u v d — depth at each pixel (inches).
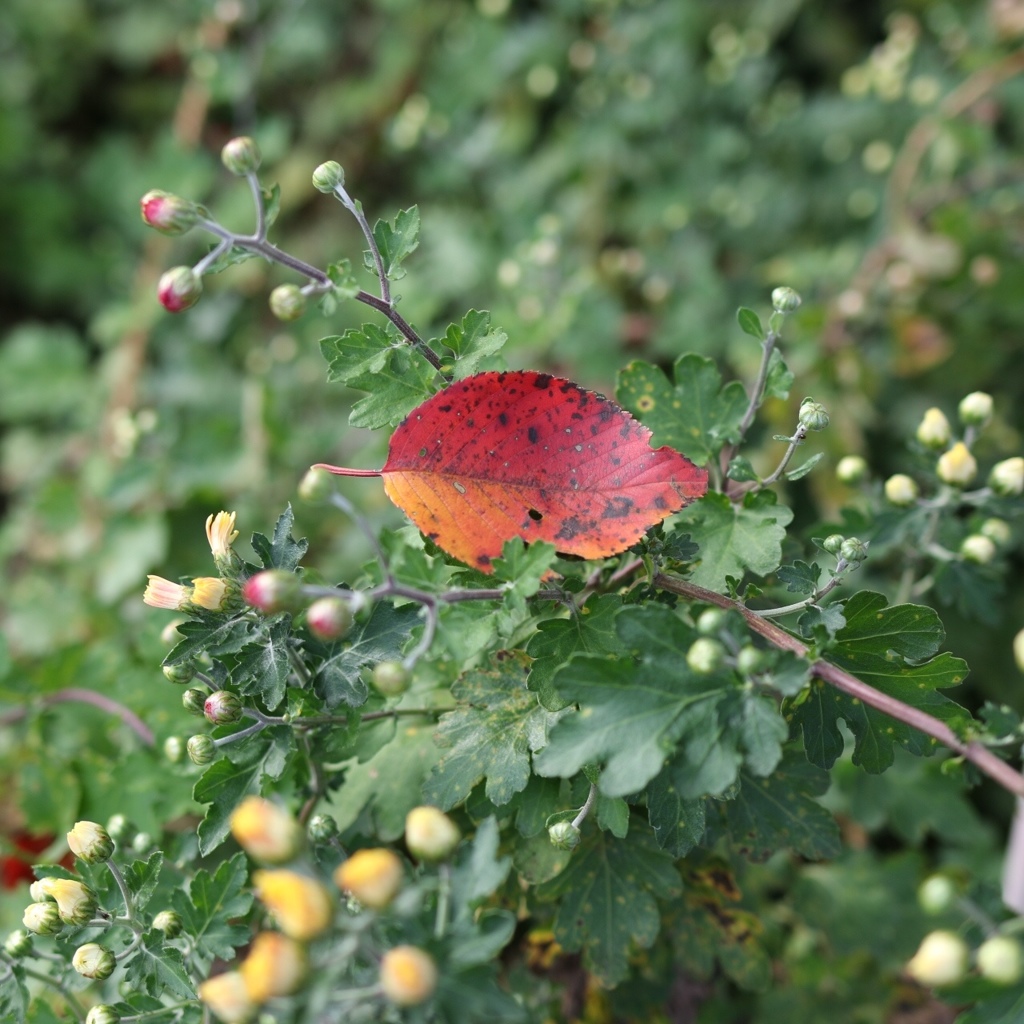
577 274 25.7
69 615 23.4
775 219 29.8
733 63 31.2
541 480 12.4
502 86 32.4
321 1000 9.5
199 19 34.9
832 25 34.4
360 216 12.6
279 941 9.4
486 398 12.4
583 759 10.8
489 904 14.0
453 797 12.5
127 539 23.9
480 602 12.3
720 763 10.8
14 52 35.9
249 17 33.1
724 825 13.4
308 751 13.3
